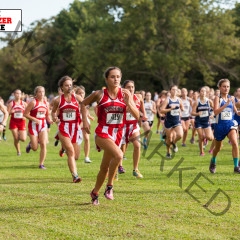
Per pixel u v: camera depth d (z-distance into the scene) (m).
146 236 15.95
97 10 146.12
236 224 17.48
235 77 151.38
